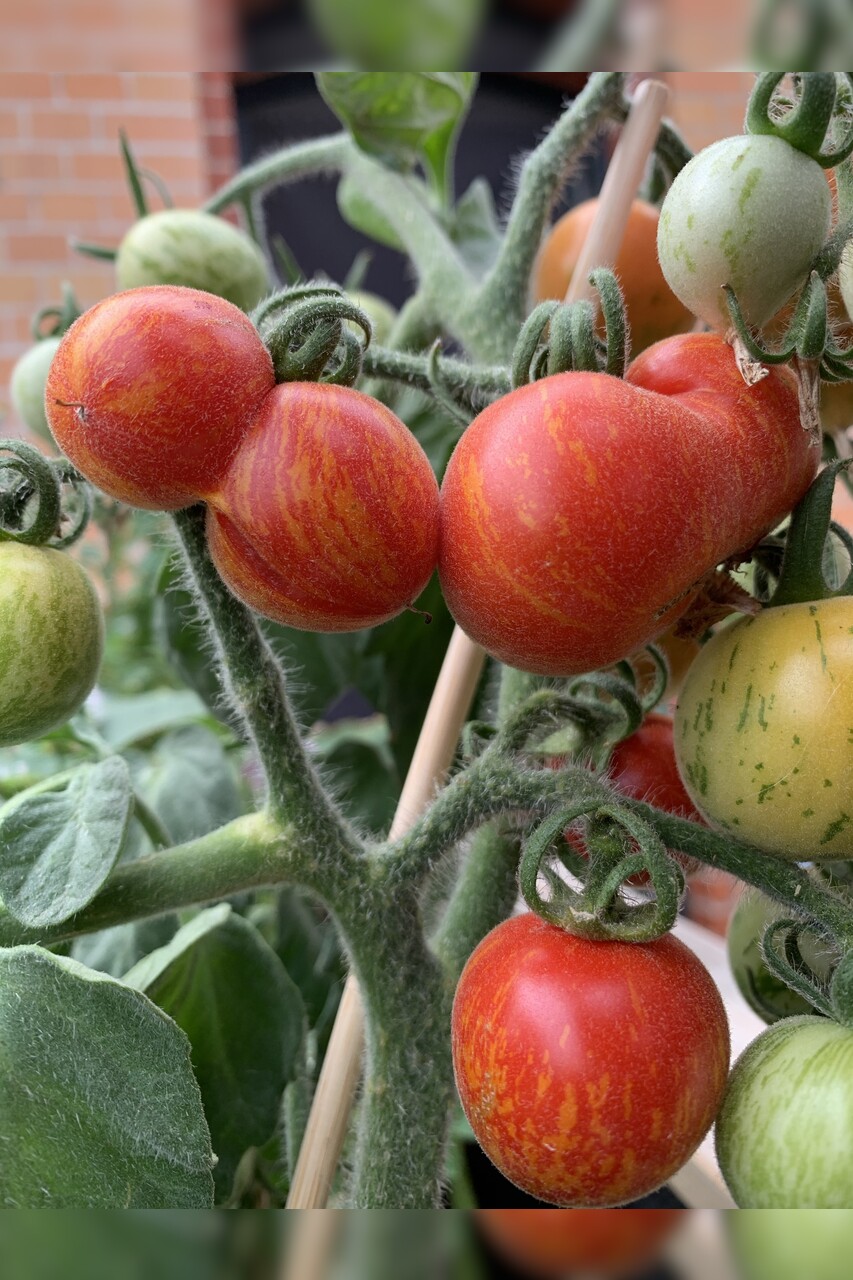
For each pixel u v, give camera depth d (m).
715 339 0.28
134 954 0.45
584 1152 0.26
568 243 0.41
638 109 0.37
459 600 0.26
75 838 0.31
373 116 0.44
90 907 0.31
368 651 0.49
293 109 1.16
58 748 0.57
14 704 0.31
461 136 1.06
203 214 0.47
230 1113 0.40
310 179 1.36
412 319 0.47
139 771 0.54
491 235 0.57
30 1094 0.28
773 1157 0.26
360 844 0.33
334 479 0.25
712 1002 0.27
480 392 0.33
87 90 1.52
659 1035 0.26
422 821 0.32
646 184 0.45
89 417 0.25
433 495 0.26
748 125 0.26
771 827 0.28
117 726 0.63
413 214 0.48
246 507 0.25
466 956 0.36
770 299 0.27
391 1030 0.33
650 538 0.25
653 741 0.35
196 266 0.44
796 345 0.26
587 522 0.25
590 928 0.27
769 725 0.27
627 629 0.26
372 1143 0.33
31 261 1.60
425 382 0.33
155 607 0.53
